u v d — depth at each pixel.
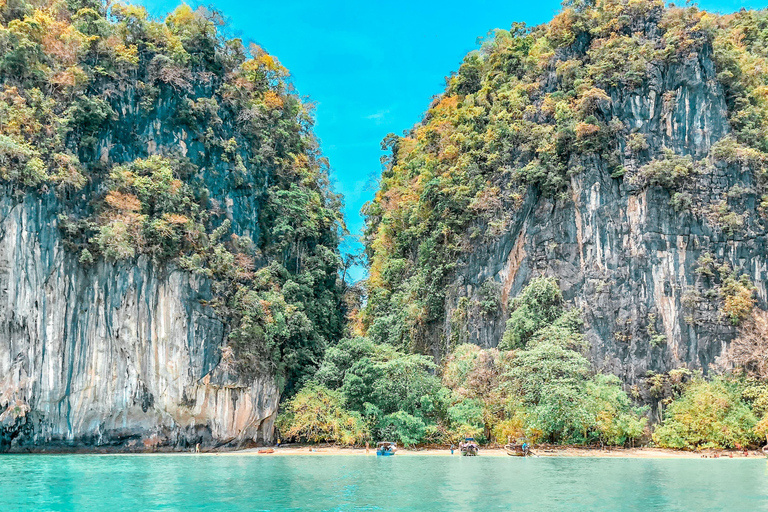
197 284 60.38
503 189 68.44
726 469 39.56
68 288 53.94
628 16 70.31
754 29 81.25
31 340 51.72
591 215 64.12
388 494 28.61
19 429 51.69
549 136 67.50
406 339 71.19
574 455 49.88
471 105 76.31
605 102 66.25
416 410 57.97
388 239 83.62
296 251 77.00
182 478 34.50
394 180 90.06
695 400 55.56
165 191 60.28
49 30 59.22
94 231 55.75
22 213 52.31
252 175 73.00
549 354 54.31
